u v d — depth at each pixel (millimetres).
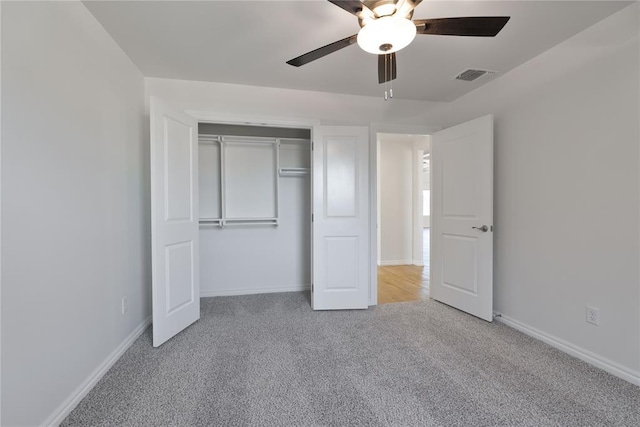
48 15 1442
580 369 1970
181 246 2584
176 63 2521
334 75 2781
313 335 2504
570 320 2178
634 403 1625
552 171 2297
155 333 2270
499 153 2807
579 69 2092
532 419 1507
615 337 1899
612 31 1892
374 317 2918
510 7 1811
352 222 3137
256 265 3713
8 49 1202
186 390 1750
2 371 1166
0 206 1159
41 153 1385
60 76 1528
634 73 1788
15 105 1236
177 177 2523
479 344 2336
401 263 5691
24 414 1267
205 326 2688
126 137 2311
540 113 2391
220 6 1800
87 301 1741
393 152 5633
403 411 1571
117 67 2188
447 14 1887
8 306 1191
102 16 1868
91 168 1805
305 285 3854
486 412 1560
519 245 2602
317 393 1725
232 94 2977
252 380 1853
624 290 1852
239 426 1469
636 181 1785
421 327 2670
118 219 2143
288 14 1883
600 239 1975
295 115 3145
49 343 1419
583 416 1525
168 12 1847
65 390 1532
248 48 2299
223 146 3535
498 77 2795
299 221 3812
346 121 3271
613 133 1896
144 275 2604
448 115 3512
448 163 3211
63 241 1533
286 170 3650
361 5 1394
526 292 2537
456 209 3113
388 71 2102
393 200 5645
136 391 1738
